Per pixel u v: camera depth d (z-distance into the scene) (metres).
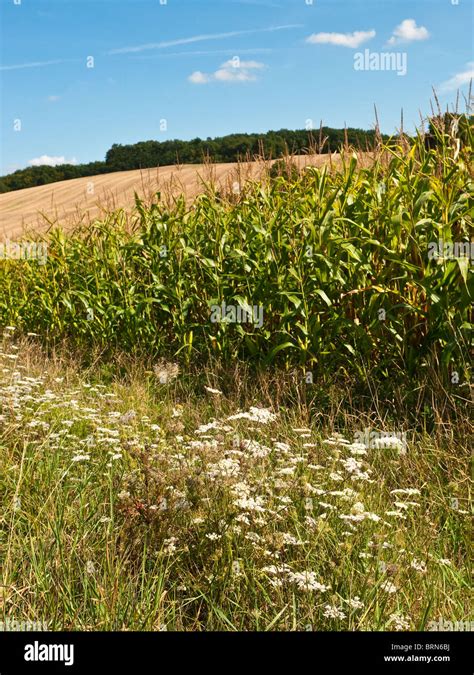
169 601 2.89
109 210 10.66
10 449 4.59
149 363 7.95
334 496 3.86
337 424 5.67
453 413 5.20
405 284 6.04
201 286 8.45
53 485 4.02
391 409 5.69
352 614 2.68
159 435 5.28
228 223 8.23
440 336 5.76
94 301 9.59
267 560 3.06
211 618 2.77
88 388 7.11
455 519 3.97
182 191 9.40
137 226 10.40
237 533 3.22
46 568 3.02
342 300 6.63
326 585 2.95
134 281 9.27
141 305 8.50
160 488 3.48
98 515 3.66
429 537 3.66
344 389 6.16
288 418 5.66
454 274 5.62
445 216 5.84
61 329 10.30
